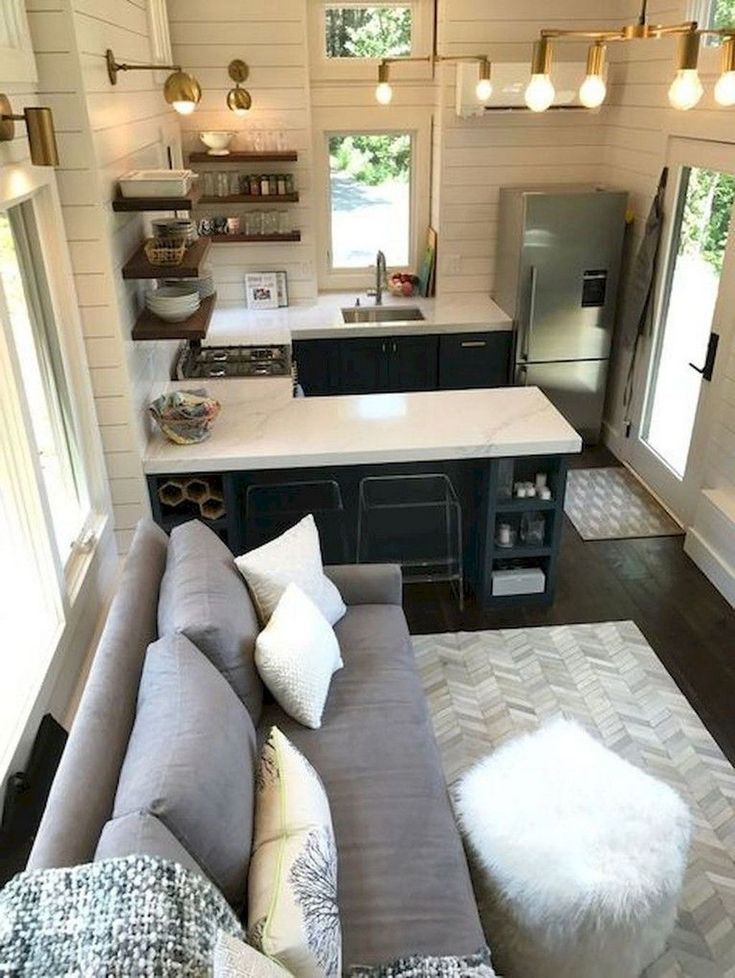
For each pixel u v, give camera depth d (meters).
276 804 1.86
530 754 2.29
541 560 3.90
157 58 4.13
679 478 4.58
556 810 2.08
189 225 3.54
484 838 2.06
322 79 5.44
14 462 2.33
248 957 1.36
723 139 3.91
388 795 2.18
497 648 3.57
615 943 1.93
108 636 2.21
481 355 5.41
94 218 2.90
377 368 5.35
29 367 2.72
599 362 5.42
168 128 4.55
